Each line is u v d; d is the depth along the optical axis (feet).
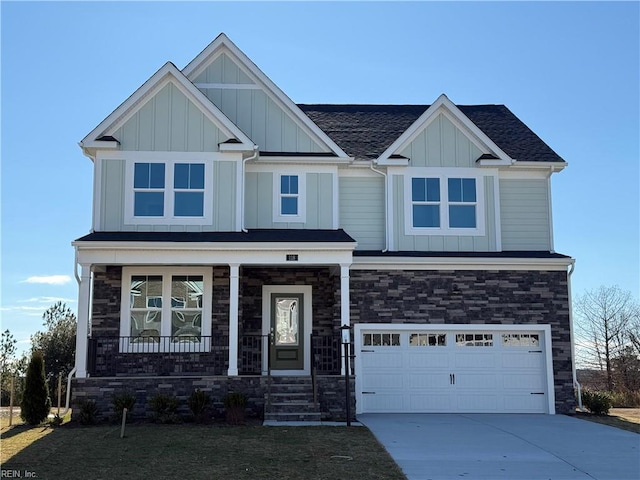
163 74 58.54
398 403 58.75
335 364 58.29
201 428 46.52
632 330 112.98
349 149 65.87
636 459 38.96
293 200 62.18
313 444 40.88
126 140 58.49
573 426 50.88
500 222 63.98
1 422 51.93
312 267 61.77
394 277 59.93
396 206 62.95
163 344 56.95
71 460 36.58
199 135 58.95
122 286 57.57
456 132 64.44
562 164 64.69
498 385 59.52
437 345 59.72
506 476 34.76
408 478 33.76
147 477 33.14
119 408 49.88
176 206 58.13
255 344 60.13
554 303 60.54
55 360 84.89
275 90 63.72
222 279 58.23
